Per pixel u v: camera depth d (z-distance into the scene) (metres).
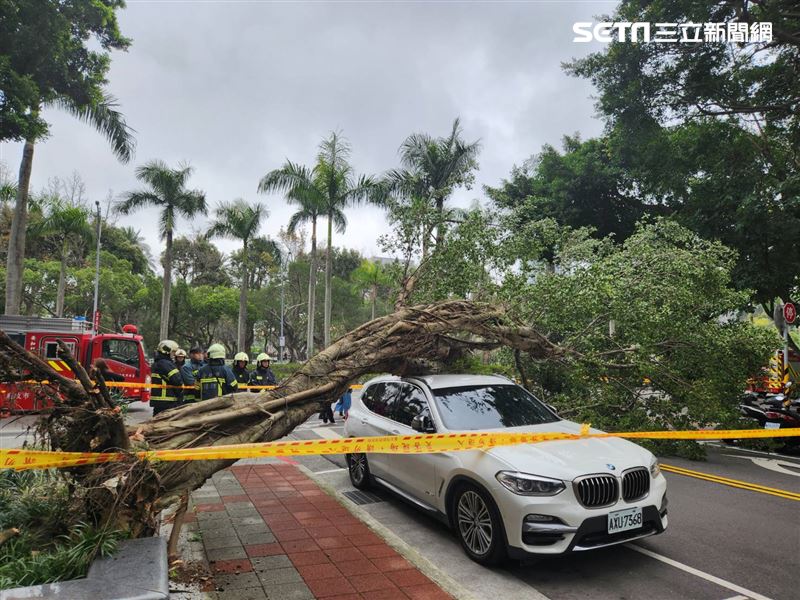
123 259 40.75
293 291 43.75
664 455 9.41
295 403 5.36
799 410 10.32
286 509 5.83
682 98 15.73
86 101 15.61
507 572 4.43
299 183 26.31
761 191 14.58
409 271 10.34
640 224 10.90
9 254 18.47
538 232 10.90
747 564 4.63
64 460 3.47
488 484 4.39
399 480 5.76
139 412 15.02
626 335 9.51
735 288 14.80
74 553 3.19
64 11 13.91
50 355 14.17
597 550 4.93
